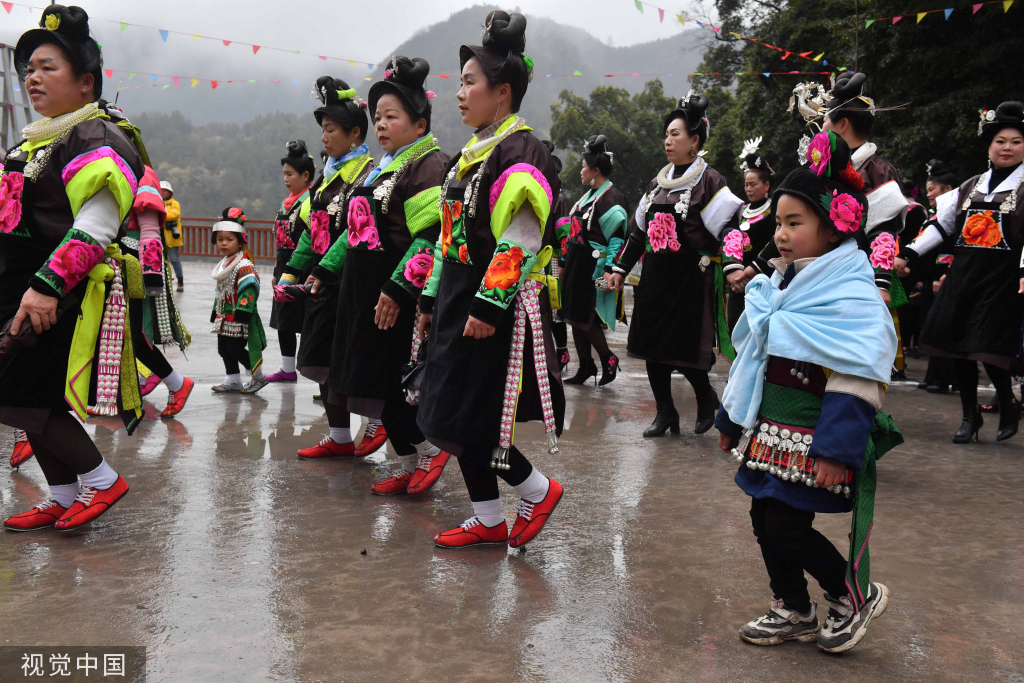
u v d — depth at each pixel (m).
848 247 2.41
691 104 5.42
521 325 3.07
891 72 13.84
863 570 2.38
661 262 5.36
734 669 2.35
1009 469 4.70
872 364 2.22
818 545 2.41
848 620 2.46
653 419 6.05
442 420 3.09
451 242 3.16
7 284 3.15
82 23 3.20
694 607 2.77
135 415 3.37
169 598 2.74
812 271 2.40
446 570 3.04
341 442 4.69
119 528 3.41
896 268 5.72
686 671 2.34
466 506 3.85
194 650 2.39
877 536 3.52
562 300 7.36
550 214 3.05
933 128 12.70
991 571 3.13
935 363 7.39
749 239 6.06
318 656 2.37
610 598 2.82
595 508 3.83
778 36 17.86
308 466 4.48
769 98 19.50
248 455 4.67
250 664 2.31
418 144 3.93
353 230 3.92
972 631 2.62
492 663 2.35
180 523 3.48
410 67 3.91
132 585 2.84
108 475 3.39
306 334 4.61
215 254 22.81
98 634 2.47
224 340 6.46
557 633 2.55
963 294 5.29
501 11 3.22
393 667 2.31
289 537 3.35
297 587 2.86
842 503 2.38
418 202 3.75
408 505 3.84
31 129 3.17
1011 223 5.13
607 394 7.07
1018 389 7.66
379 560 3.12
